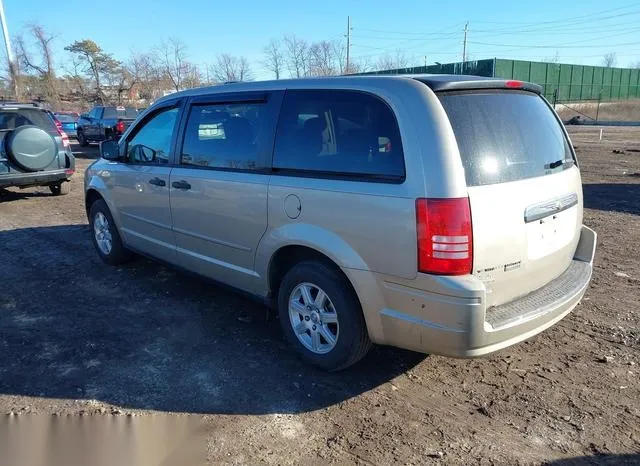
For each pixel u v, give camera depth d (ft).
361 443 9.93
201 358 13.10
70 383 11.96
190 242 15.56
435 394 11.51
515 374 12.26
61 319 15.42
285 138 12.50
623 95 188.14
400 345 10.80
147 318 15.47
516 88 11.89
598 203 31.17
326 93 11.85
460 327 9.73
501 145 10.71
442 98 10.39
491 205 10.03
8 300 16.88
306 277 12.07
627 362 12.67
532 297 11.17
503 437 10.07
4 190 37.37
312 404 11.17
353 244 10.93
